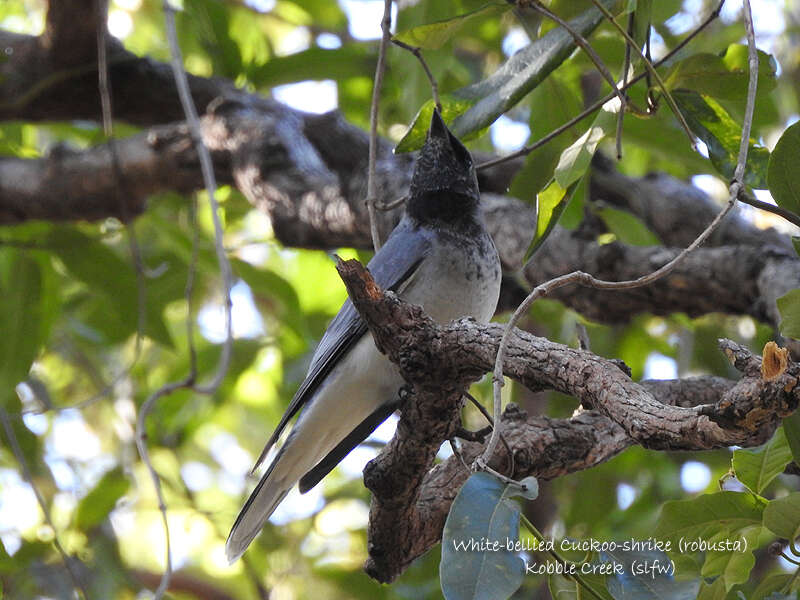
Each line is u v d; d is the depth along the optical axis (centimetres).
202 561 1361
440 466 691
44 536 995
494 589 432
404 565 675
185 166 1069
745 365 423
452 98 680
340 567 1024
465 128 664
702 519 571
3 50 1077
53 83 1079
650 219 1012
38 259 1054
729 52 602
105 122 991
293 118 1088
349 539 1160
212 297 1323
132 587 1073
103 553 1045
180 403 1152
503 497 458
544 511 1097
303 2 1230
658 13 806
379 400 785
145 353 1324
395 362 568
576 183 620
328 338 788
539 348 514
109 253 1036
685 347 1073
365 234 983
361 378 767
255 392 1338
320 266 1237
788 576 546
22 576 984
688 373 1062
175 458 1145
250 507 775
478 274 800
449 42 885
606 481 1055
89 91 1092
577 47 685
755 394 403
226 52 1105
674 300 858
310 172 1037
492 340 531
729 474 611
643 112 616
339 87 1173
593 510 1048
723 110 631
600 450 671
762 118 836
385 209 724
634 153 1227
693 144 588
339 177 1030
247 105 1086
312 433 789
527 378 514
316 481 793
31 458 1060
